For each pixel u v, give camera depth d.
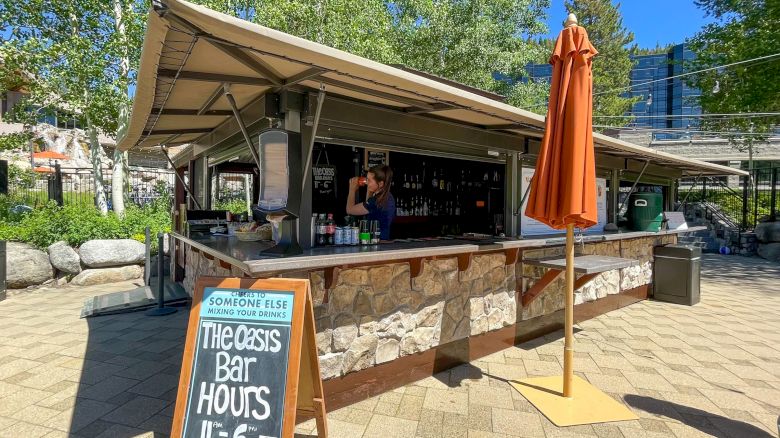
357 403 3.17
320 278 2.91
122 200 9.81
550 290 5.00
